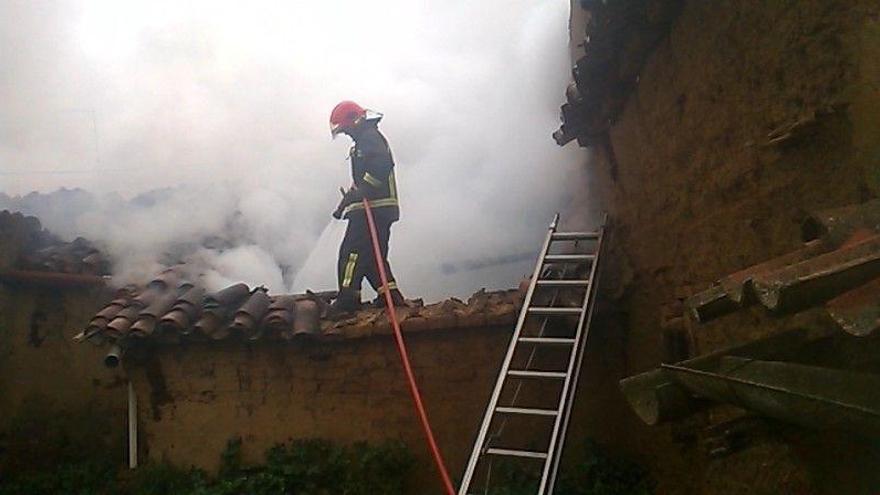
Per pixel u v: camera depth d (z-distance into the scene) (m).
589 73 4.70
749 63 2.93
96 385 6.92
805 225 1.99
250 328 5.16
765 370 1.81
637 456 4.74
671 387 2.20
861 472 1.91
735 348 2.13
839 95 2.28
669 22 3.81
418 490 5.06
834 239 1.81
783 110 2.66
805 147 2.53
